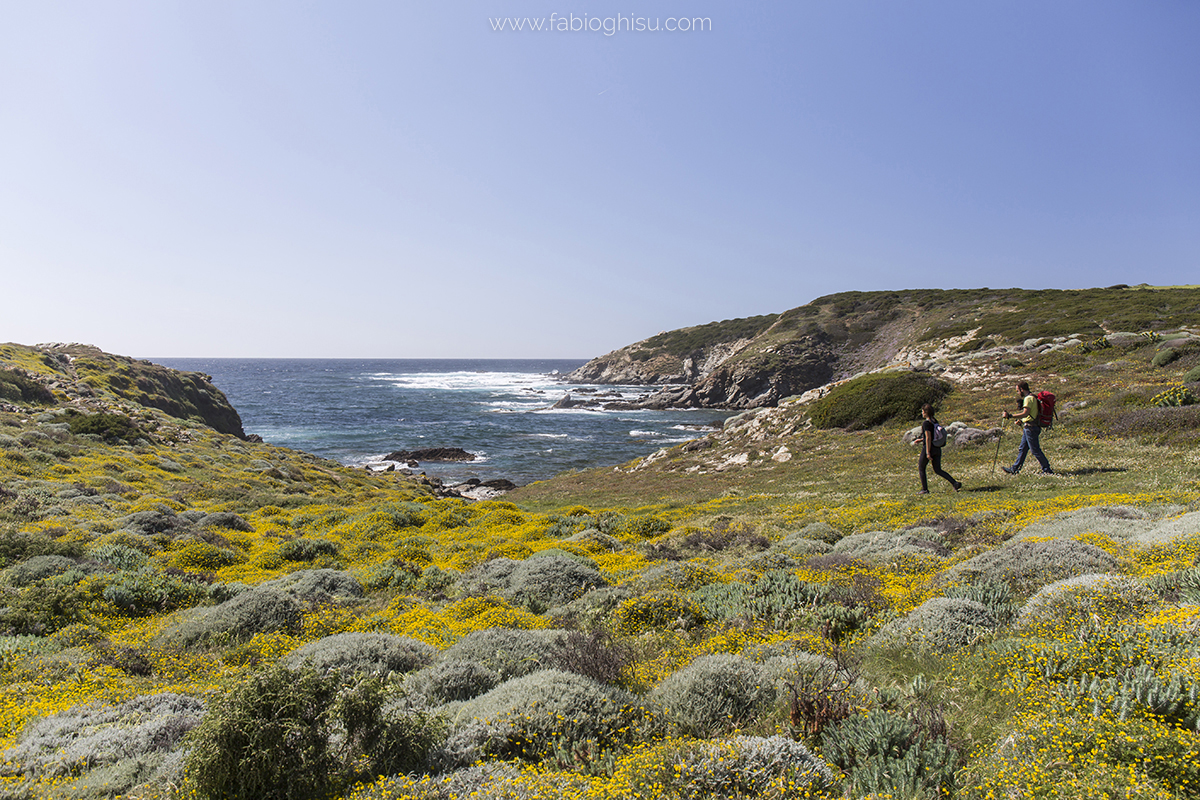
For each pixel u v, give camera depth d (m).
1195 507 12.40
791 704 5.73
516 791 4.50
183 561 17.00
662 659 8.34
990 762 4.47
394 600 13.39
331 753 5.20
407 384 175.12
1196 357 31.34
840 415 37.47
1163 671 5.12
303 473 41.00
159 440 40.25
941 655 7.00
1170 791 3.95
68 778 5.47
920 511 17.56
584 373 184.75
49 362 52.12
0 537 14.90
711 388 107.12
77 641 10.59
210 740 4.86
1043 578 9.04
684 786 4.46
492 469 57.03
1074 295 75.44
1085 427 24.86
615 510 26.89
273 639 10.34
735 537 17.59
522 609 12.24
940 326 81.12
